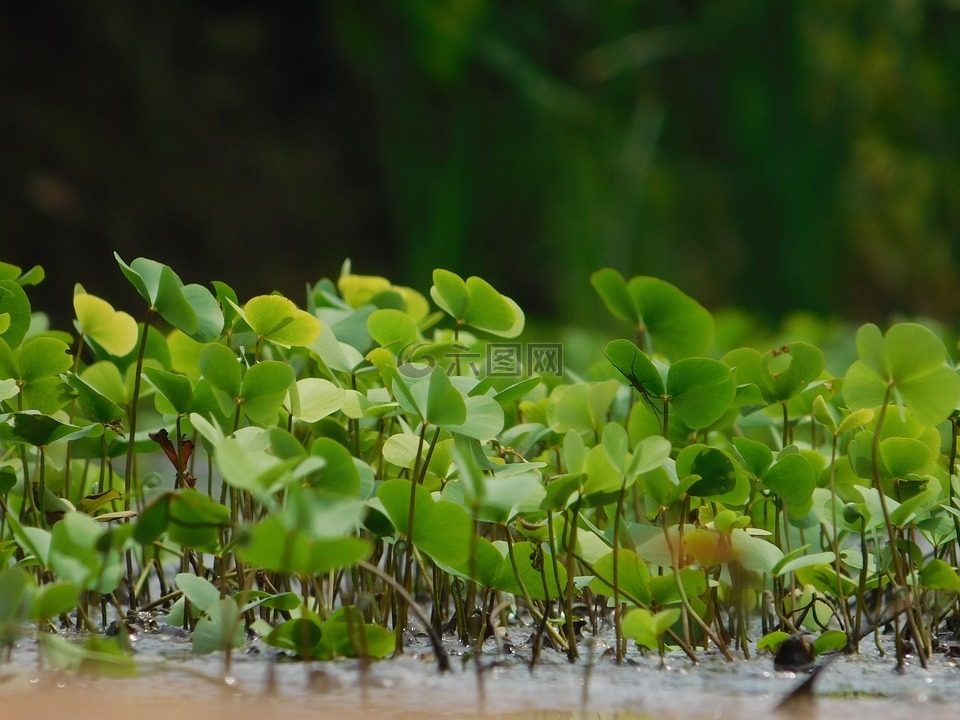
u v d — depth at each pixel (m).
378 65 8.32
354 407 2.42
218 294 2.44
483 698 2.35
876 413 2.45
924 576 2.41
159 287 2.41
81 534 2.35
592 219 7.98
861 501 2.42
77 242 8.34
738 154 8.04
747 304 8.05
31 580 2.38
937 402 2.38
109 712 2.33
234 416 2.41
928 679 2.38
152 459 3.44
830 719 2.34
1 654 2.38
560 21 8.24
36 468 2.46
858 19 8.07
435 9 7.98
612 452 2.38
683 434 2.44
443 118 8.26
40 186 8.17
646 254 8.05
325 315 2.47
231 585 2.43
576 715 2.34
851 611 2.47
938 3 8.16
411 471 2.42
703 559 2.40
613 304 2.47
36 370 2.43
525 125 8.14
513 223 8.20
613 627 2.44
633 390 2.46
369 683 2.36
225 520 2.35
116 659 2.35
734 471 2.40
